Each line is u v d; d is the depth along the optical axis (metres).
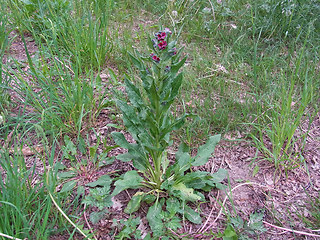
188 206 0.73
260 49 1.26
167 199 0.75
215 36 1.32
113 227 0.69
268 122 0.96
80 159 0.85
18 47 1.21
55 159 0.84
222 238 0.68
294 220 0.72
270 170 0.84
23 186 0.66
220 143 0.91
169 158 0.85
